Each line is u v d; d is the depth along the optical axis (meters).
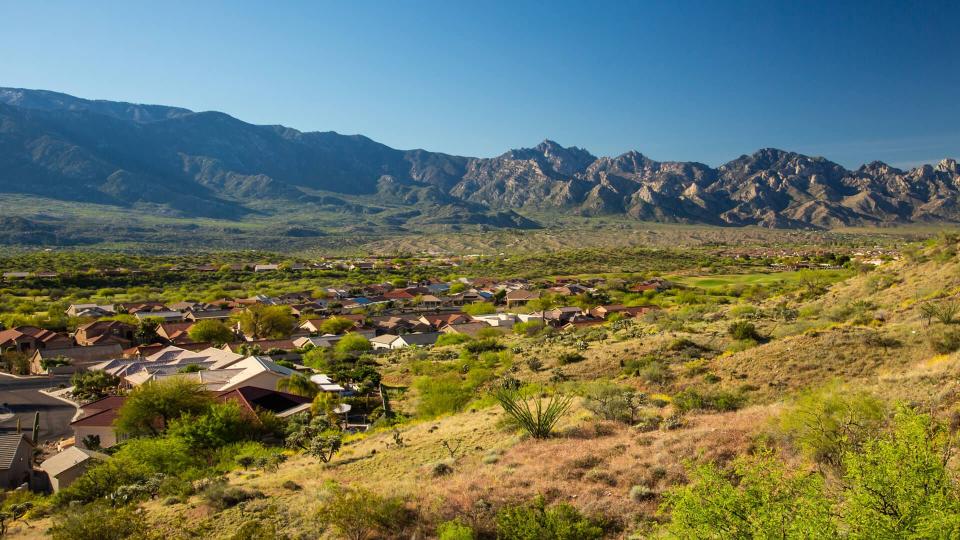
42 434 45.75
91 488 27.70
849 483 12.22
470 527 15.30
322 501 18.61
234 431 34.28
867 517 9.28
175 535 17.62
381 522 16.28
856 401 17.22
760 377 33.41
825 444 15.65
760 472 11.15
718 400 27.94
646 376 37.81
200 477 26.81
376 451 26.38
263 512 18.73
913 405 18.28
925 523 8.72
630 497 16.47
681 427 22.92
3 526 23.83
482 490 18.00
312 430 35.91
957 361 21.97
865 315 44.53
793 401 22.28
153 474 27.47
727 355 39.44
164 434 36.44
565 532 14.27
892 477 9.21
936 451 11.12
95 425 41.62
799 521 9.67
